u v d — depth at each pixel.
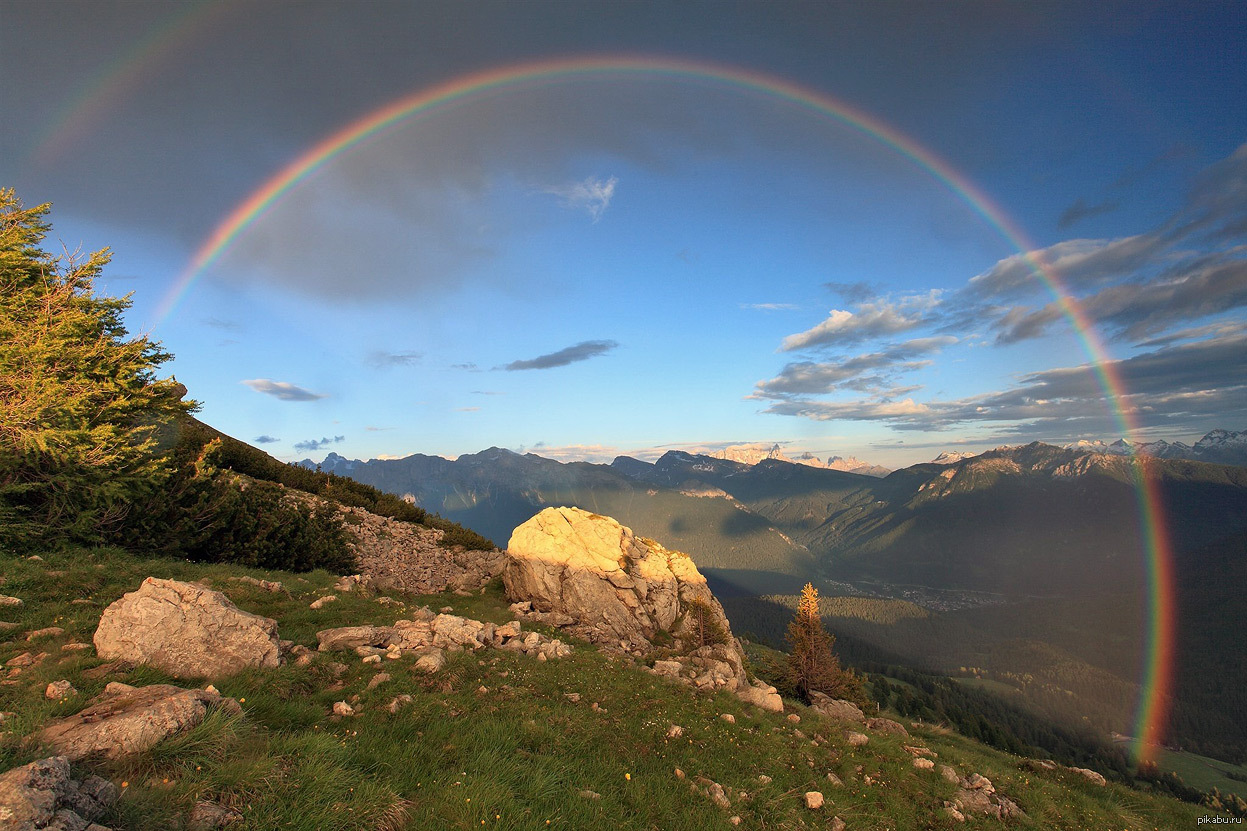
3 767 6.69
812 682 46.28
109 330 24.45
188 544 25.95
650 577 37.88
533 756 11.87
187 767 7.82
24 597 15.05
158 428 24.70
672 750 15.05
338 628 18.03
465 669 16.33
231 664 12.33
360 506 52.75
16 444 19.72
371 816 8.09
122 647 11.66
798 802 14.48
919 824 15.92
